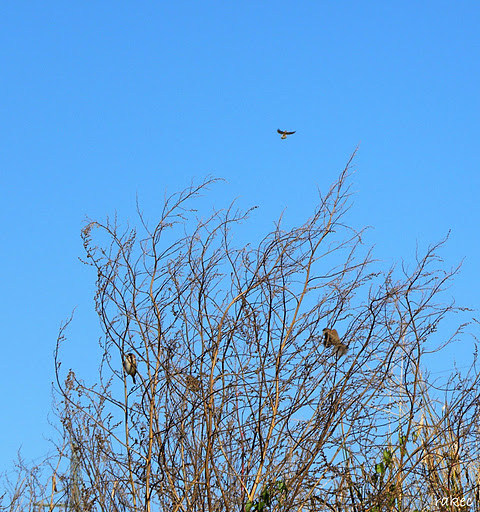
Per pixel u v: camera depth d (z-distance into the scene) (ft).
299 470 35.37
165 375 36.45
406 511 37.22
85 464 36.63
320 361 36.76
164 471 35.86
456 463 36.88
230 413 36.70
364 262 38.17
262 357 36.81
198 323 37.55
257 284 37.45
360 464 36.42
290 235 38.37
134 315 37.45
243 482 35.88
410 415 36.40
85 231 37.42
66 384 37.65
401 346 37.40
